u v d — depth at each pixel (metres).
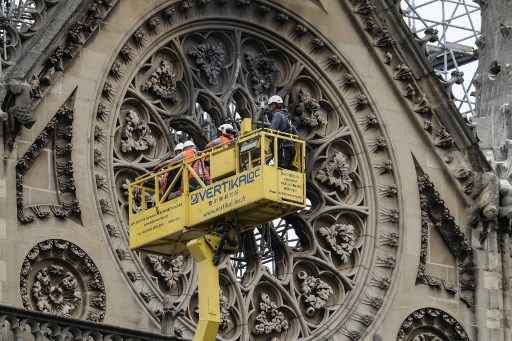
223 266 68.88
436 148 72.88
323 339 69.88
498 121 74.44
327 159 71.62
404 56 72.69
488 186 72.69
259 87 71.31
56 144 66.19
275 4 71.38
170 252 61.91
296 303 70.00
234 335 68.88
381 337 70.56
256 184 58.88
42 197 65.62
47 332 63.00
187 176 60.69
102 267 66.12
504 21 75.19
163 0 69.19
